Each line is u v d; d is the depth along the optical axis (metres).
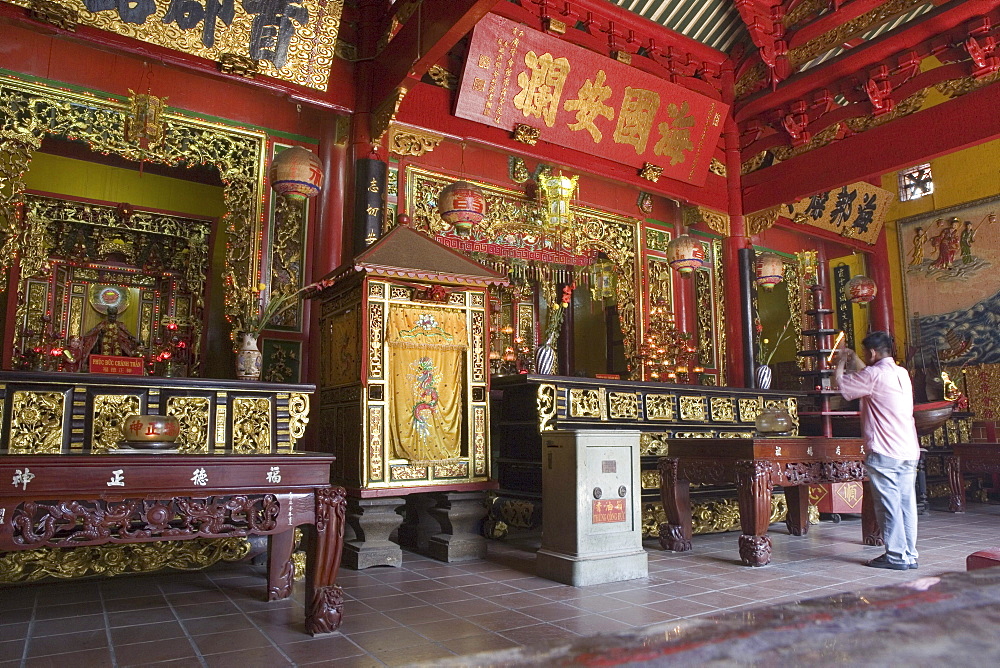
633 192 9.62
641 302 9.48
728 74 9.57
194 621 3.57
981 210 12.03
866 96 8.41
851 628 0.63
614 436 4.73
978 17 7.10
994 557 2.56
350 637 3.28
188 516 3.15
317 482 3.46
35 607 3.87
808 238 12.59
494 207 8.30
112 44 5.80
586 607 3.84
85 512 2.93
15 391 4.25
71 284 8.85
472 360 5.70
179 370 8.74
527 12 7.80
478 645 3.15
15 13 5.41
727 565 5.07
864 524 5.99
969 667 0.52
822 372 7.12
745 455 5.15
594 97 8.10
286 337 6.63
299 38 6.50
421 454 5.33
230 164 6.70
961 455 9.11
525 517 6.47
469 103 7.41
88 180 8.55
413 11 6.31
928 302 12.57
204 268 9.17
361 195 6.87
